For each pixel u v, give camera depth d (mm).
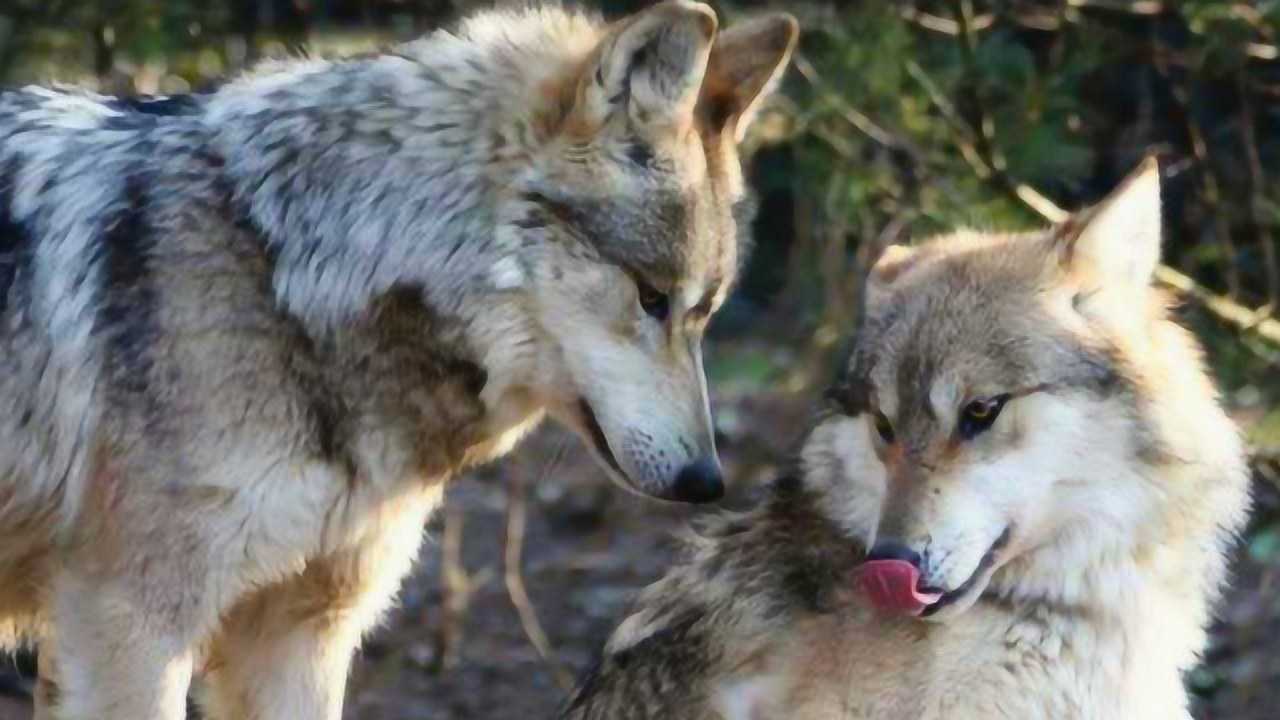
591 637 17469
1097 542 9523
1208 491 9695
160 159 10234
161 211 10102
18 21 15438
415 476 10523
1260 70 16797
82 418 10039
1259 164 17000
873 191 16156
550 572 19016
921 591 9094
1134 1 15633
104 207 10180
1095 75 17469
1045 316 9281
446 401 10344
